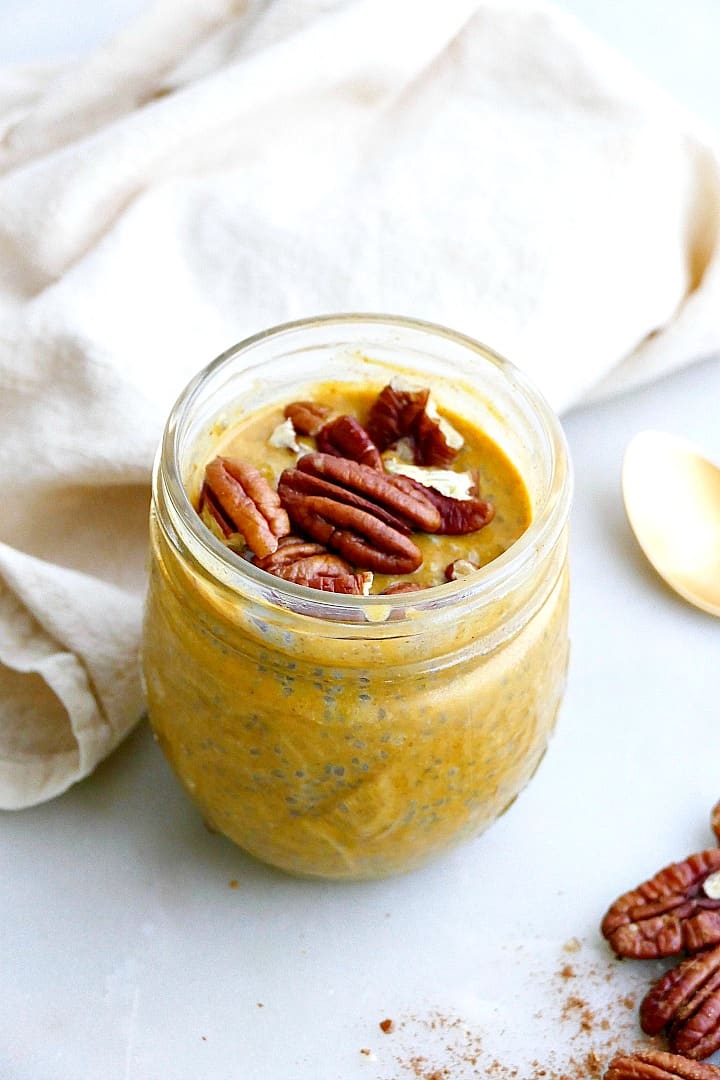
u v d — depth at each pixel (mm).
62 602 369
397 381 354
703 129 432
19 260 413
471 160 427
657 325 431
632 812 378
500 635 317
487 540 339
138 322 398
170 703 337
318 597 301
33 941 357
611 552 419
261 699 317
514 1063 343
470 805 336
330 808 329
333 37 419
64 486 392
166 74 444
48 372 389
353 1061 343
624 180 427
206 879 367
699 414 445
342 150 434
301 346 351
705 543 414
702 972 345
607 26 516
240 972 354
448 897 365
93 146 409
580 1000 352
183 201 417
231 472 337
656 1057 337
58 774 375
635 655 402
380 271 414
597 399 442
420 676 314
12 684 389
